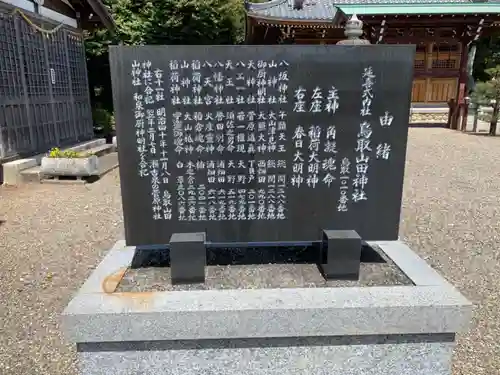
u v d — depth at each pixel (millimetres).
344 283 2748
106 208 6820
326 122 2768
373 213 2912
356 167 2842
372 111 2768
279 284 2725
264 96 2717
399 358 2543
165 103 2695
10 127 8781
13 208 6820
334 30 18719
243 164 2807
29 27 9508
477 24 15844
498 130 16344
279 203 2871
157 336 2373
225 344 2467
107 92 18797
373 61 2697
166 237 2877
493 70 15172
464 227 5887
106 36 16906
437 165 10211
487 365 2945
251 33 20000
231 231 2891
